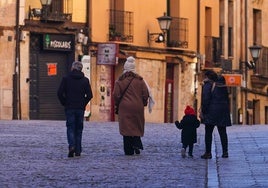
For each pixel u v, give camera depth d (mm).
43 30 62562
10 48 61562
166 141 38312
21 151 31953
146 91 31344
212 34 81625
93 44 65812
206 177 24734
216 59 81312
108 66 67188
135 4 70125
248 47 86000
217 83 30344
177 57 74750
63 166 27281
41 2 61375
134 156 30984
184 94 76000
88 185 22703
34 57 62562
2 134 40344
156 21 72562
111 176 24766
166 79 74375
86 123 54094
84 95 30438
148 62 71312
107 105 66938
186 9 76625
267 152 32219
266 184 22859
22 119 60844
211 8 81750
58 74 63781
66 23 63656
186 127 30688
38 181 23406
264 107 91938
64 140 37406
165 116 74062
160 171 26234
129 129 31031
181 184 23078
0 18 61531
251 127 52125
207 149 30391
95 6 66188
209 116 30141
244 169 26656
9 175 24672
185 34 75750
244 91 86625
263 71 90500
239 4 88062
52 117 63312
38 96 62688
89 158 29984
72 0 64562
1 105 61469
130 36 68688
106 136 40719
